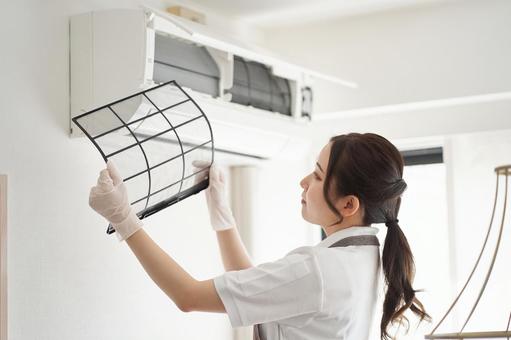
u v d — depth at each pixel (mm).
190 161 1878
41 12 2191
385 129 3127
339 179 1734
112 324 2389
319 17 3012
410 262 1828
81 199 2289
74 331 2256
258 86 2697
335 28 3076
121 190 1657
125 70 2180
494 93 2781
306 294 1660
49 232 2188
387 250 1805
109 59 2201
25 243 2119
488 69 2793
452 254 2871
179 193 1884
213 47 2406
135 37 2170
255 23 3074
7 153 2080
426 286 3123
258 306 1649
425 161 3156
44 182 2180
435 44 2893
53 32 2221
